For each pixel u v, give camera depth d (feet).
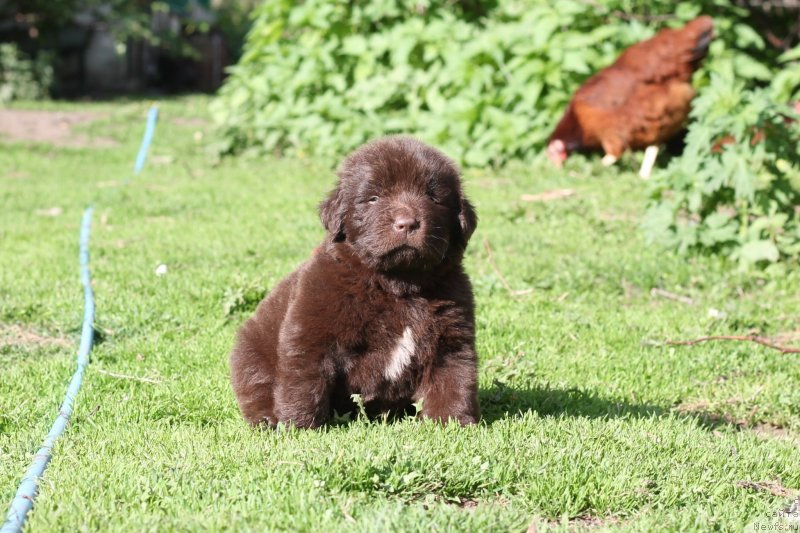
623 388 21.54
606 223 38.70
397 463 14.39
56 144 68.80
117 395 19.88
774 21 62.69
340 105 58.23
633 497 14.21
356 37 59.36
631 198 42.86
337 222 16.46
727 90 32.42
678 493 14.47
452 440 15.48
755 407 20.62
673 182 33.12
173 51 119.14
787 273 32.14
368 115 56.65
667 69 47.03
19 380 20.74
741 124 31.12
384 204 15.84
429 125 53.72
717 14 56.03
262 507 13.21
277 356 16.79
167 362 22.21
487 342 24.17
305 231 38.01
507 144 51.83
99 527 12.72
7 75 98.43
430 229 15.66
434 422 16.42
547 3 55.31
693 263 33.01
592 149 50.24
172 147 65.26
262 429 16.84
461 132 52.49
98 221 41.22
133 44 116.78
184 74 125.18
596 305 28.78
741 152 31.83
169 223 40.29
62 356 22.97
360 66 59.00
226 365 21.59
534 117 53.11
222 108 66.59
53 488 13.97
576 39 52.90
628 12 55.88
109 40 114.42
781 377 22.56
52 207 45.01
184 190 48.80
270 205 44.04
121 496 13.75
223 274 30.40
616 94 48.19
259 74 65.16
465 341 16.71
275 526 12.66
